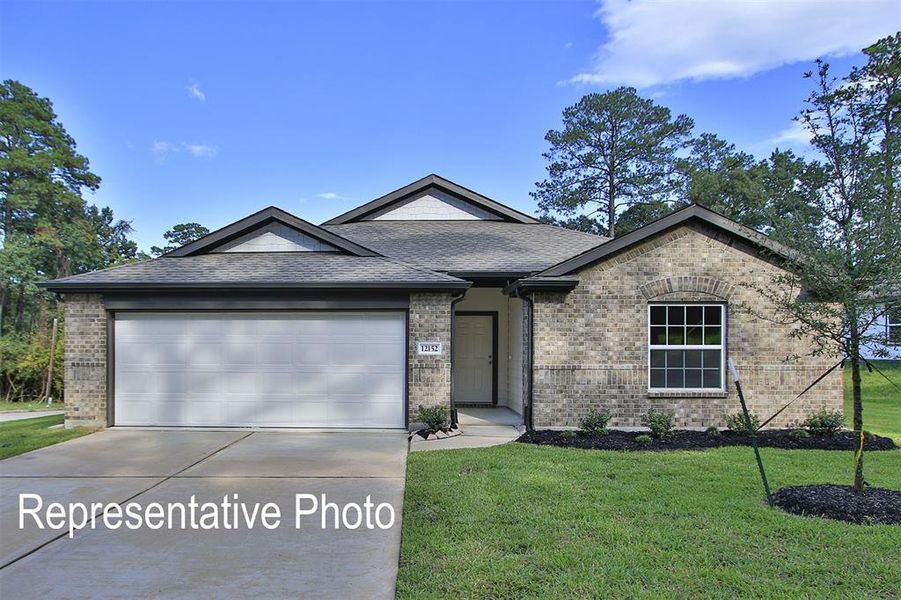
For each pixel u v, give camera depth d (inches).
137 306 402.3
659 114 1512.1
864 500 212.1
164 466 290.8
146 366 406.3
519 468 279.1
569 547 176.6
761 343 395.2
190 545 186.4
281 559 174.7
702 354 399.9
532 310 399.5
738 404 393.4
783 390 393.4
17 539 192.4
